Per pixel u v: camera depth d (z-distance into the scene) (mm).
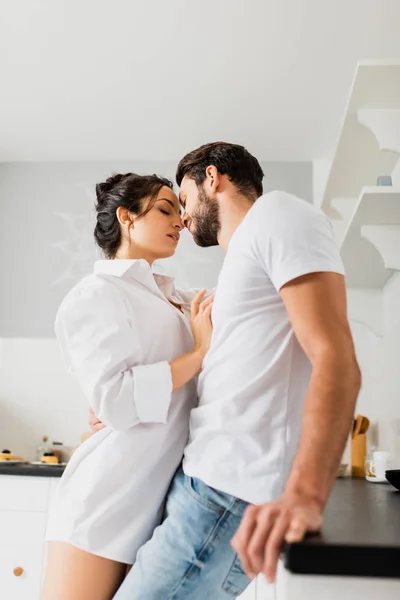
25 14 2869
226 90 3402
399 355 2695
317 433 982
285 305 1157
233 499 1226
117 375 1398
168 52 3104
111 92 3443
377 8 2783
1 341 4039
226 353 1289
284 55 3104
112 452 1424
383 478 2730
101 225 1738
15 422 3945
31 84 3383
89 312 1448
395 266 2426
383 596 1326
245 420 1240
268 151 4035
